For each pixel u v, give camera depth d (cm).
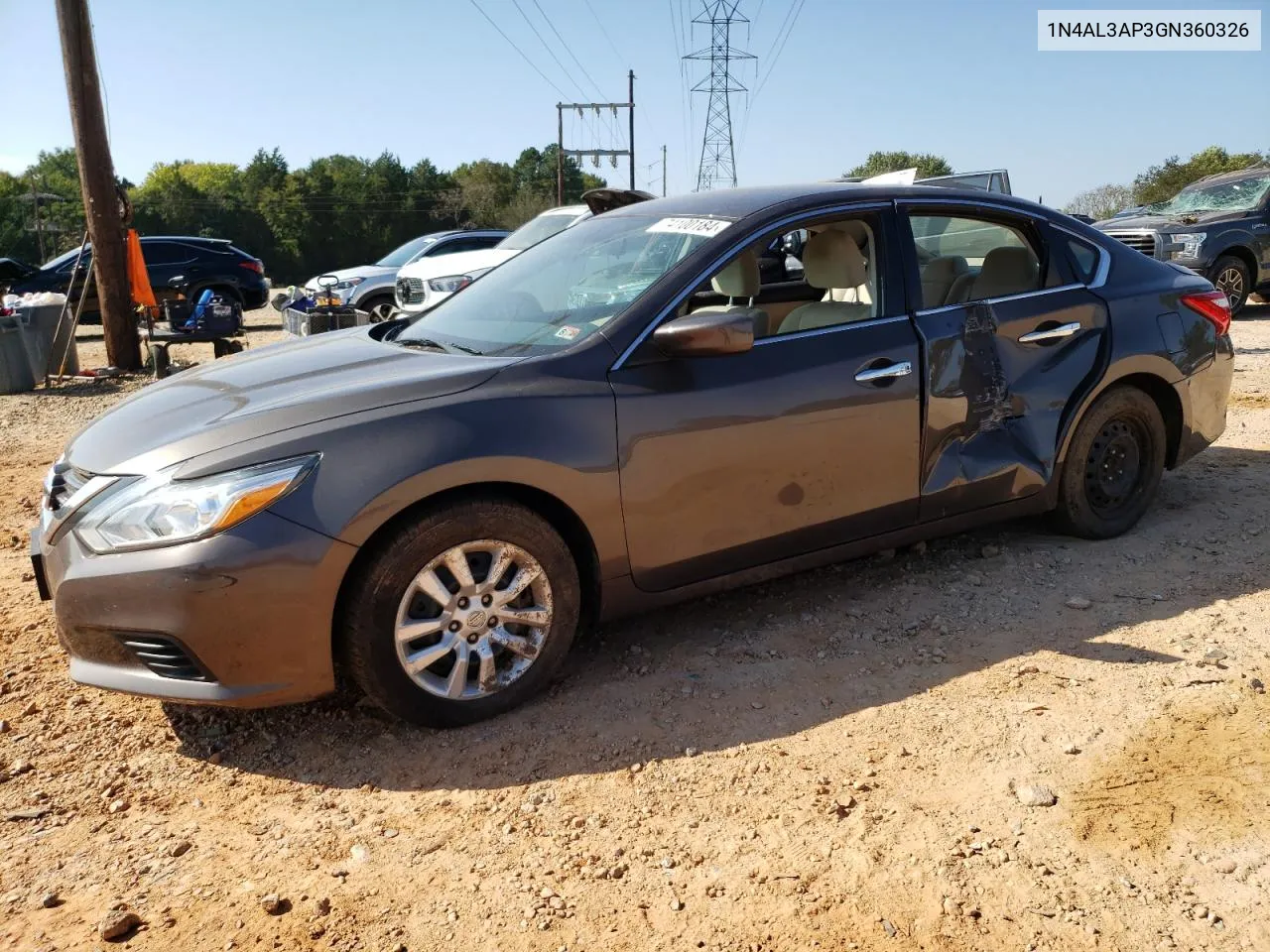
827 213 367
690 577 340
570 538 325
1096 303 422
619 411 314
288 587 271
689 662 347
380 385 302
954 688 322
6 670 354
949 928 219
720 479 333
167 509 271
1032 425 405
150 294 1195
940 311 382
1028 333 402
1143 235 1262
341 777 286
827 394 349
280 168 9731
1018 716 304
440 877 241
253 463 273
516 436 296
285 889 238
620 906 229
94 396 1023
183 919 228
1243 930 216
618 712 315
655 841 252
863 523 370
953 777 274
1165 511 492
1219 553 431
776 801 266
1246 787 264
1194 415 458
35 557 305
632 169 5138
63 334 1139
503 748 296
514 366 312
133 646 281
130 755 300
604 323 330
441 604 294
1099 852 242
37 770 293
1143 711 304
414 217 9275
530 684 315
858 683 329
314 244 9075
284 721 316
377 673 287
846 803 263
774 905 228
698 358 327
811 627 372
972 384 385
